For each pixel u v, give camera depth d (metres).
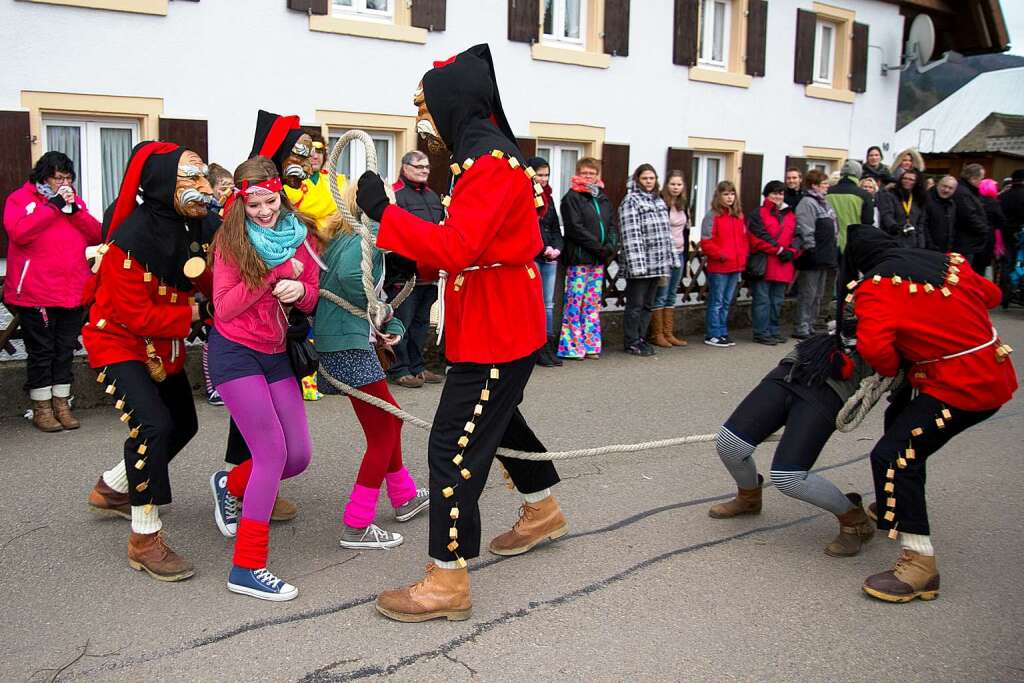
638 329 9.70
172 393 4.33
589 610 3.93
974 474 5.97
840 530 4.57
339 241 4.28
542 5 10.61
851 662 3.54
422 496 4.89
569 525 4.90
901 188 11.09
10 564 4.20
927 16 15.30
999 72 28.36
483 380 3.71
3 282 6.29
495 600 4.00
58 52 7.34
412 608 3.76
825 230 10.63
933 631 3.81
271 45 8.50
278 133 4.20
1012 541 4.84
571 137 11.02
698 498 5.37
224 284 3.77
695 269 11.20
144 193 4.01
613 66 11.33
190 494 5.14
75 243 6.16
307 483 5.38
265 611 3.83
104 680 3.28
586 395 7.86
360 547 4.48
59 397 6.28
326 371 4.36
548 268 8.80
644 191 9.45
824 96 14.36
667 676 3.41
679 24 11.95
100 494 4.64
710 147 12.76
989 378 4.02
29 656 3.42
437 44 9.63
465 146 3.60
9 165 7.20
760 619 3.88
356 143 9.43
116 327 3.98
